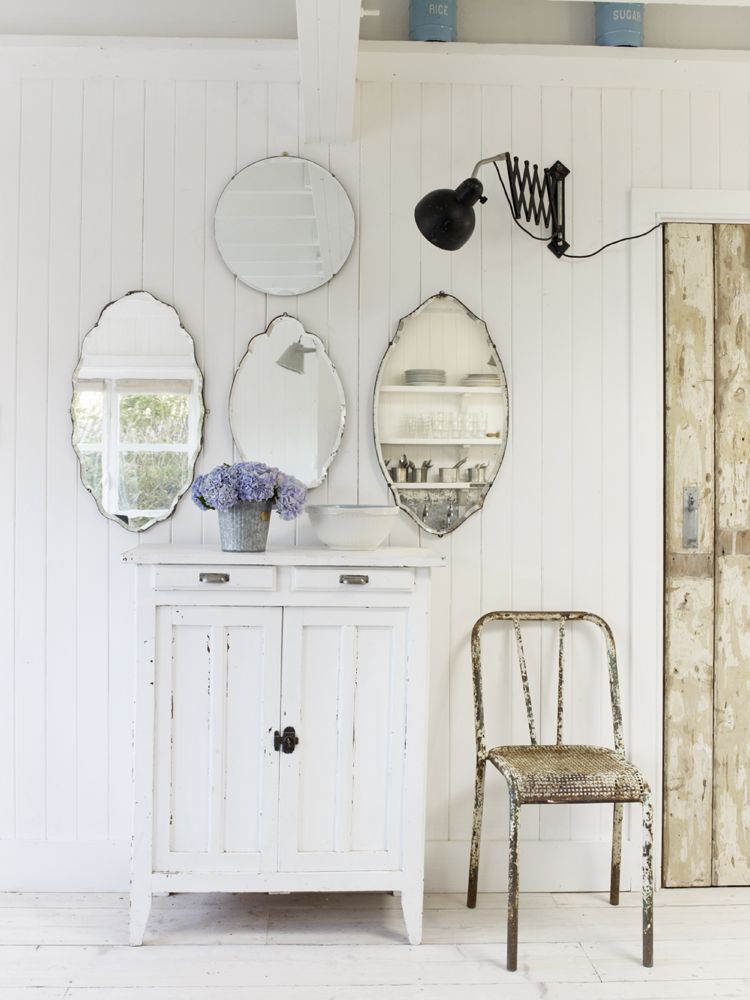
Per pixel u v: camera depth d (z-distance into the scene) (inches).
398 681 86.5
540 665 101.8
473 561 101.5
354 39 76.7
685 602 102.6
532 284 101.9
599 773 84.1
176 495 99.6
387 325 101.0
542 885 100.3
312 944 86.7
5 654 99.2
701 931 90.9
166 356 99.7
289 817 86.1
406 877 86.6
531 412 102.0
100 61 98.3
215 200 100.3
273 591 85.7
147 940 87.0
